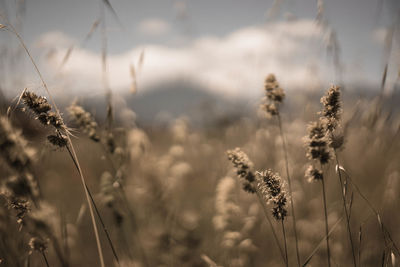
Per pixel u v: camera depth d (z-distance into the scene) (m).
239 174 1.63
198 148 5.78
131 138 2.89
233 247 2.82
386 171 3.01
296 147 3.69
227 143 4.94
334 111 1.49
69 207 3.46
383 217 2.80
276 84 1.95
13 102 1.50
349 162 3.26
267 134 3.96
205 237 3.42
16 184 1.44
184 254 3.04
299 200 3.44
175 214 3.64
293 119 3.85
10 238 1.79
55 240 1.60
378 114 2.15
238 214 2.93
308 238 3.22
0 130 1.40
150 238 3.08
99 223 3.58
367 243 2.68
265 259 3.06
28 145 1.52
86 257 3.17
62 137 1.56
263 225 3.41
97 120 2.20
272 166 3.65
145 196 3.37
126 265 2.57
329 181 3.28
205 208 4.16
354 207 2.94
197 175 5.28
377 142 2.60
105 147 2.23
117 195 2.55
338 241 2.82
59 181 3.85
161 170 3.82
